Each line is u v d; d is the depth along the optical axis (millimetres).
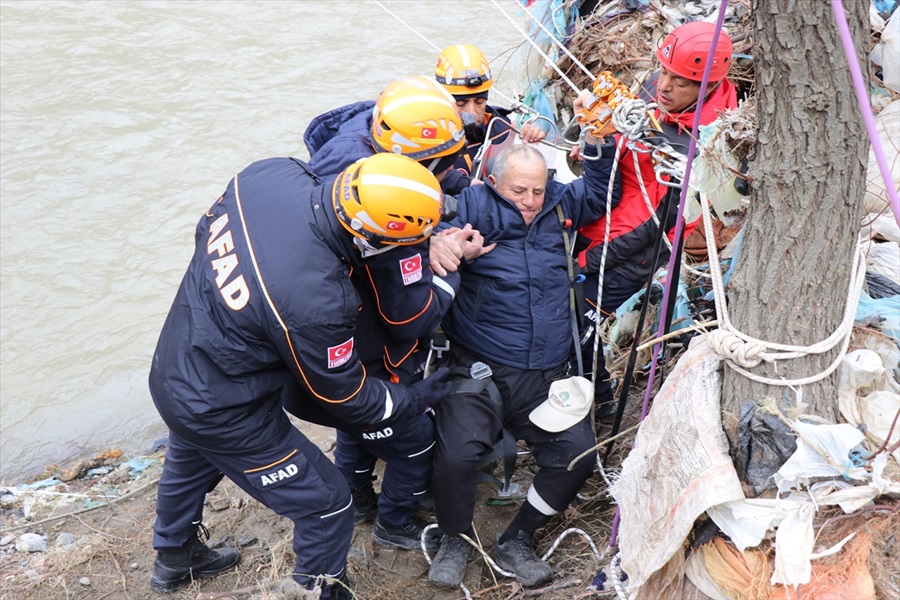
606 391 3820
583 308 3438
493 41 9109
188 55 9016
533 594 3303
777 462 2303
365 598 3414
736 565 2320
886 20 3873
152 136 7719
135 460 4660
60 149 7535
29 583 3648
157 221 6738
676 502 2395
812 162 2236
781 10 2121
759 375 2402
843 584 2207
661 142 3033
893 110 3447
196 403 2791
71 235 6574
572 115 4555
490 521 3740
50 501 4270
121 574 3668
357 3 10125
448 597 3402
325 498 3000
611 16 4445
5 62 8773
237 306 2691
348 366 2781
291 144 7641
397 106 2945
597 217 3408
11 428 5000
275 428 2926
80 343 5629
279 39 9312
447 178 3596
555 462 3236
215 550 3611
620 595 2754
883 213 3182
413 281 2859
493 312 3270
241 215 2801
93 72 8664
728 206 3143
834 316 2371
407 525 3605
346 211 2605
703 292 3623
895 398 2463
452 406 3264
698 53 3301
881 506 2264
